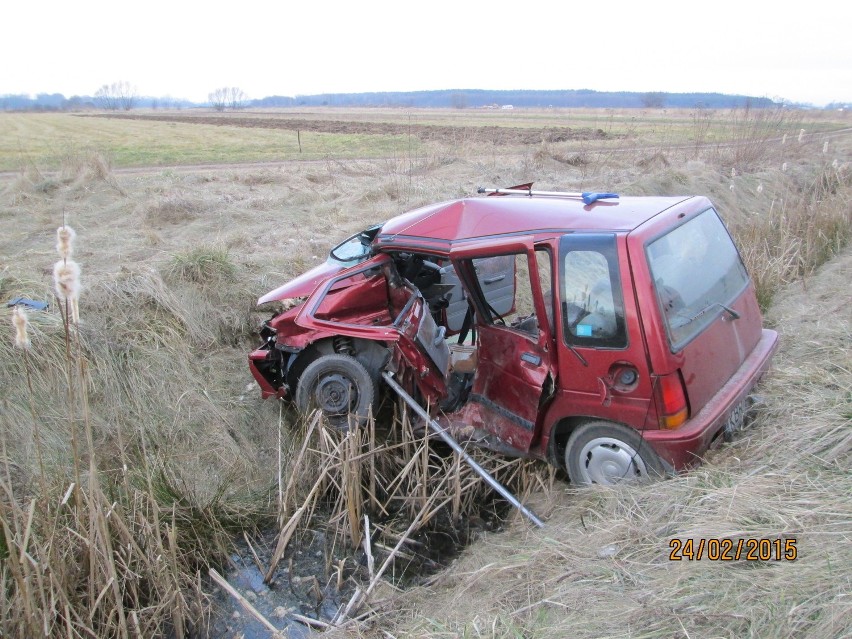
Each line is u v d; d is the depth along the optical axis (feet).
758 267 24.02
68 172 43.98
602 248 12.67
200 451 16.48
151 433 16.34
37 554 10.68
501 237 14.05
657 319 12.18
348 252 19.29
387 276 17.30
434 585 12.73
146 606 11.76
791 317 21.24
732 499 11.05
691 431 12.32
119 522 11.21
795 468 11.87
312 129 136.36
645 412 12.46
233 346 21.30
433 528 14.62
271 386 18.06
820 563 9.14
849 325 19.27
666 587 9.61
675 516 11.28
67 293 9.27
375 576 13.00
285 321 16.97
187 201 36.22
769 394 14.74
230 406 18.44
